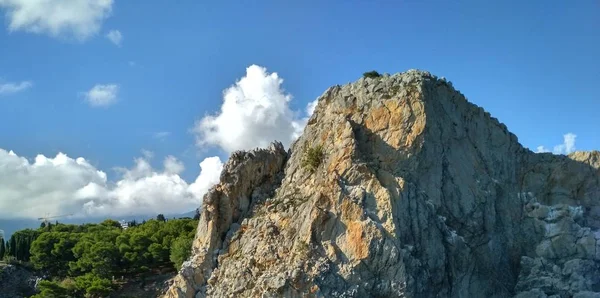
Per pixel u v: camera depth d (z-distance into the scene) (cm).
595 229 8544
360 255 6612
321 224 6831
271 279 6544
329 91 8725
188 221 13075
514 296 7850
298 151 8556
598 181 8812
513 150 8962
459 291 7231
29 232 14162
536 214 8512
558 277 7919
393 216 6819
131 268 10781
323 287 6462
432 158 7650
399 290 6456
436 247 7100
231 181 8250
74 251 11650
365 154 7612
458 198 7769
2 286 11400
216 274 7388
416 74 8044
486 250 7819
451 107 8256
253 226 7656
